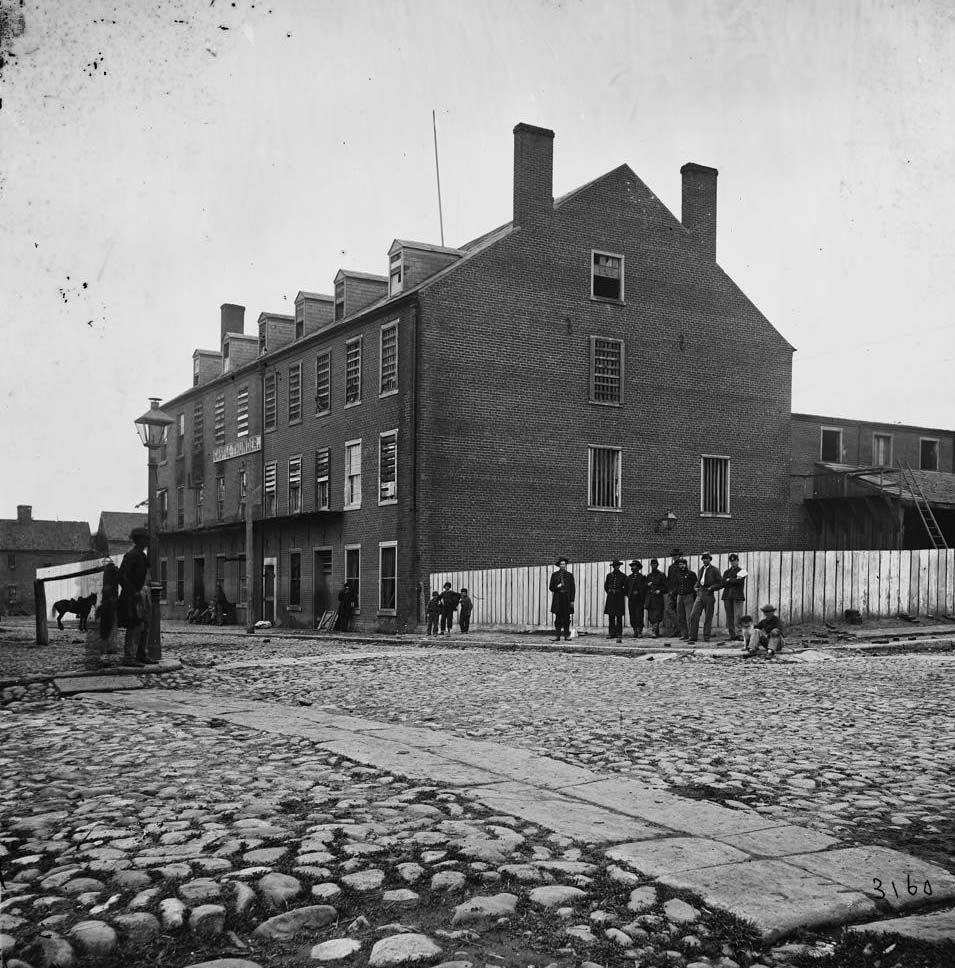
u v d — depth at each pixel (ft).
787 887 13.24
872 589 72.69
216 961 10.72
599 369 102.27
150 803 17.80
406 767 21.12
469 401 95.30
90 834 15.56
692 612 65.77
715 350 109.09
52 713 31.19
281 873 13.51
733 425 109.50
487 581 90.17
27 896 12.74
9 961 10.57
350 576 106.63
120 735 26.12
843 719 29.81
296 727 27.14
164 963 10.83
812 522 120.26
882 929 11.84
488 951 11.07
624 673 45.88
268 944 11.30
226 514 140.87
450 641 75.31
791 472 122.01
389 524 98.53
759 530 110.01
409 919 11.99
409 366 95.14
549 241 100.17
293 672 47.47
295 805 17.60
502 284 97.40
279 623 122.83
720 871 13.84
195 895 12.61
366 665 51.75
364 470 104.12
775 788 20.07
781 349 113.19
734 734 26.84
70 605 107.55
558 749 24.39
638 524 103.09
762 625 56.34
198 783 19.62
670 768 21.99
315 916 11.94
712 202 110.22
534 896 12.66
